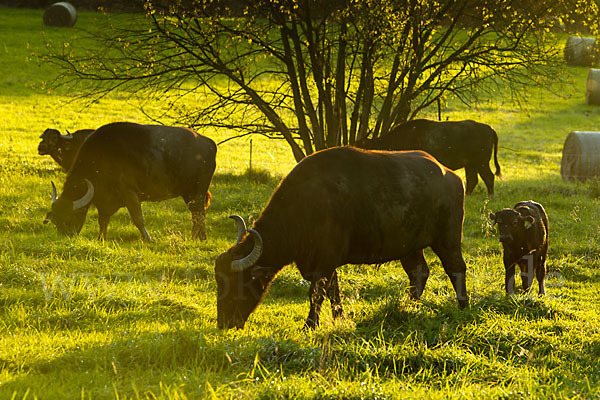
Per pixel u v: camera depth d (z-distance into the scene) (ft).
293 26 91.86
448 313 44.98
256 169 119.03
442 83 97.55
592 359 38.78
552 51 93.81
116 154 68.49
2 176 99.55
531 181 130.41
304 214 40.98
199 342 34.91
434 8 92.73
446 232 46.78
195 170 72.08
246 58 96.84
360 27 92.63
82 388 27.40
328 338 38.06
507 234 55.72
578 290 60.75
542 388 31.68
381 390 29.40
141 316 44.24
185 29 90.27
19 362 31.86
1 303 45.85
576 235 83.20
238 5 94.84
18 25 280.92
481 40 96.53
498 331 40.81
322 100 95.20
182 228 77.15
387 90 96.53
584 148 129.18
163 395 27.55
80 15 313.53
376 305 47.21
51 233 69.92
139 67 90.38
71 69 91.86
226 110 102.01
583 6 92.48
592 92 240.12
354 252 43.16
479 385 31.60
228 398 27.84
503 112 220.84
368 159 43.47
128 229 74.69
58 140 82.43
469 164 102.99
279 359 34.09
